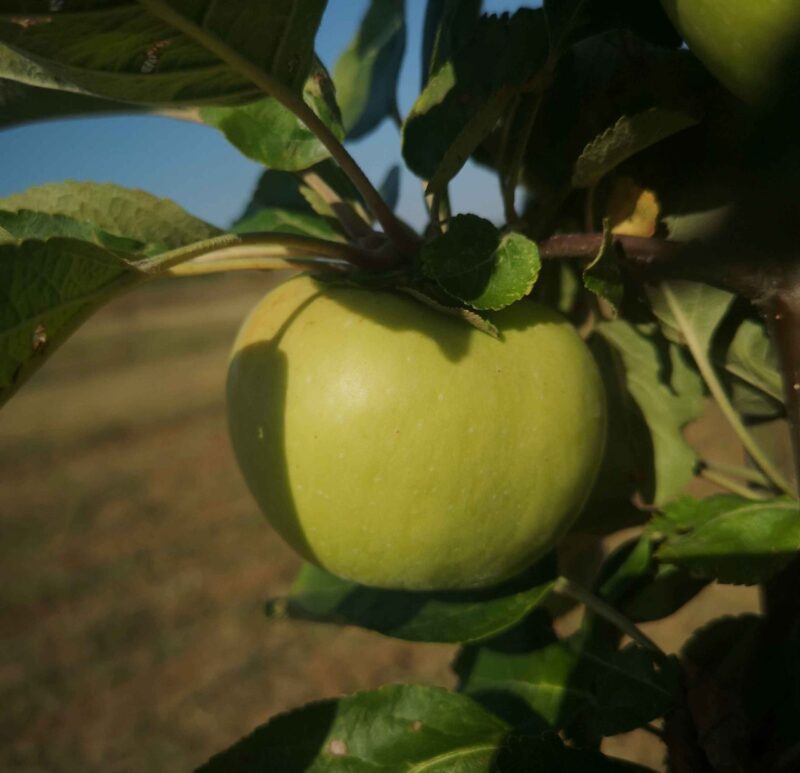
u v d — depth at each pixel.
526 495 0.15
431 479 0.15
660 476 0.18
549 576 0.17
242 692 1.41
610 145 0.14
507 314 0.16
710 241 0.14
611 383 0.18
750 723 0.15
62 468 2.59
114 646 1.56
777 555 0.14
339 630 1.59
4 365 0.12
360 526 0.15
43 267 0.12
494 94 0.14
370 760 0.15
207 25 0.12
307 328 0.16
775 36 0.12
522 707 0.17
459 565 0.16
